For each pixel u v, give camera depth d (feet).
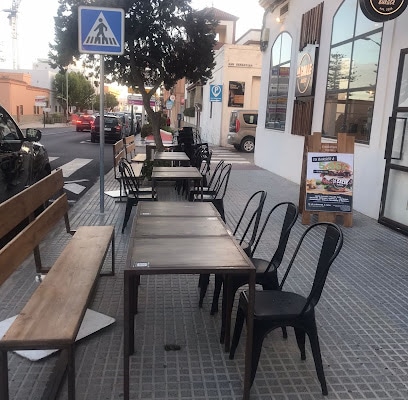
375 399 9.43
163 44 37.96
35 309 9.21
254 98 79.82
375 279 16.07
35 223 12.69
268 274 11.71
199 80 43.04
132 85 42.50
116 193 29.84
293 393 9.57
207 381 9.87
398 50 22.84
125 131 90.99
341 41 29.22
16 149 19.42
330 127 30.96
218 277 12.72
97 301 13.66
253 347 9.43
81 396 9.21
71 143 77.82
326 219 23.43
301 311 9.48
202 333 11.97
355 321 12.85
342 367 10.55
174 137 69.72
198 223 12.10
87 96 222.07
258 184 36.58
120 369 10.20
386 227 23.34
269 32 45.57
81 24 21.33
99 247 13.46
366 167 25.89
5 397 8.12
